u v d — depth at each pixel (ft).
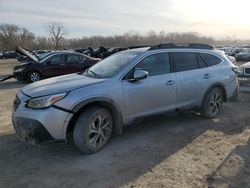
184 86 17.15
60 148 14.39
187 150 14.21
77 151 14.03
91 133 13.51
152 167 12.41
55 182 11.26
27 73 38.68
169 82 16.34
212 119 19.39
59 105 12.54
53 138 12.61
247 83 25.71
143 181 11.28
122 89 14.39
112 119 14.55
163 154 13.74
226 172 11.93
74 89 13.11
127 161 12.99
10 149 14.32
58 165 12.64
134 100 14.92
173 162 12.87
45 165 12.65
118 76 14.60
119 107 14.35
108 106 14.15
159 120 19.03
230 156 13.50
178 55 17.42
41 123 12.30
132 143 15.07
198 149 14.34
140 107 15.28
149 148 14.44
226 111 21.58
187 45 18.44
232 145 14.87
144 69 15.57
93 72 16.11
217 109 19.77
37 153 13.85
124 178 11.51
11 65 90.94
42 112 12.35
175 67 17.04
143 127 17.63
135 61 15.33
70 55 40.68
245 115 20.49
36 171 12.13
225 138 15.89
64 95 12.75
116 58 16.57
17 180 11.41
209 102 18.93
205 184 11.02
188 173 11.86
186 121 18.90
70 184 11.11
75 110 12.82
